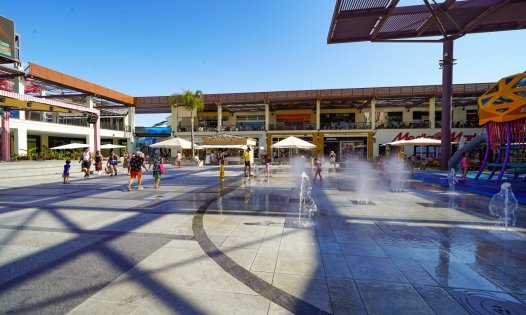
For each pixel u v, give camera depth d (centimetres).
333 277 296
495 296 259
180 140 2289
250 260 342
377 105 3381
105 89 3019
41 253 367
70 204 711
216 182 1230
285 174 1661
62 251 374
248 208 660
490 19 1229
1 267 323
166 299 253
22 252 371
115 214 596
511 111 919
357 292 265
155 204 711
